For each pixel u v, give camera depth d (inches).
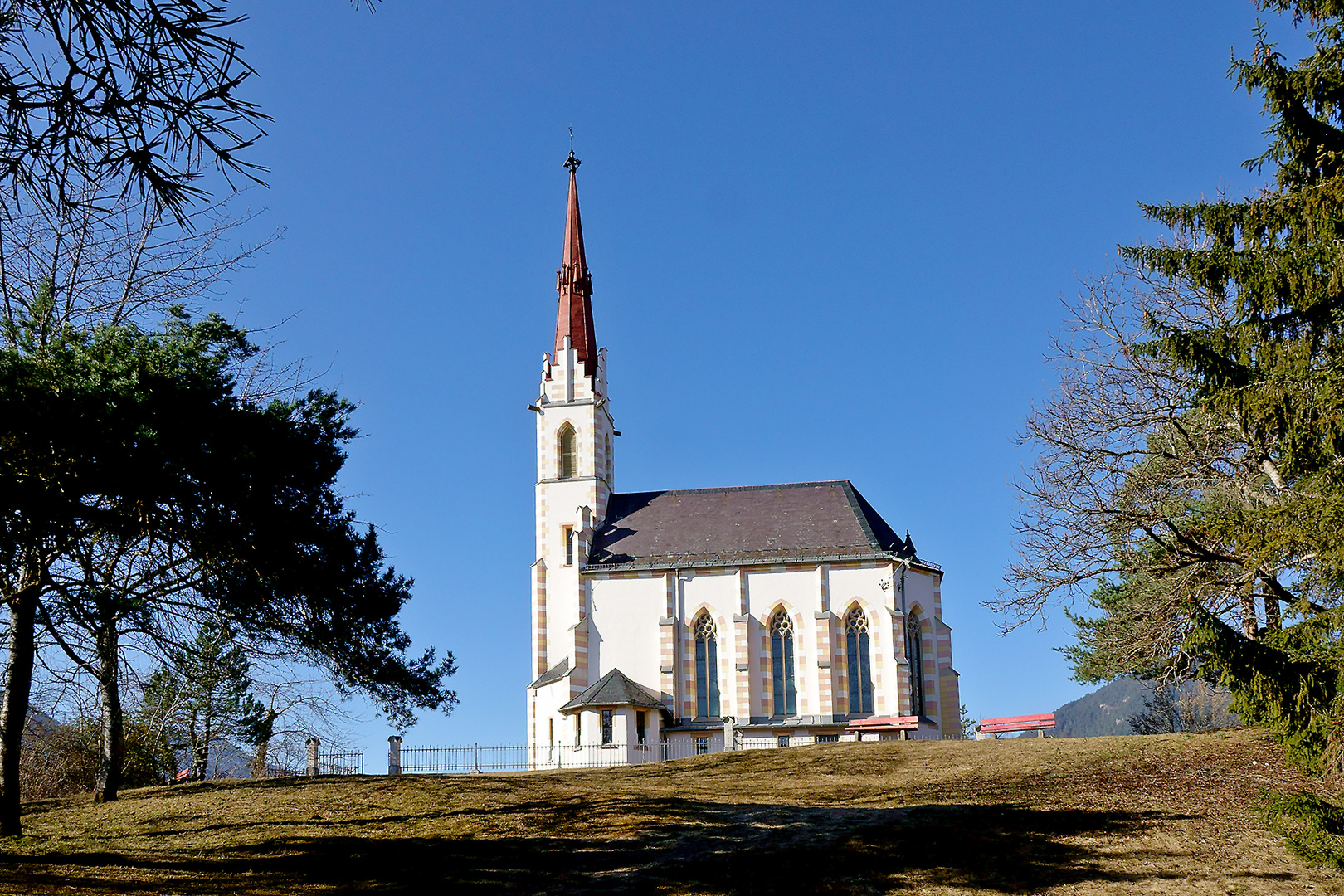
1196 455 1254.3
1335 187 779.4
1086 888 870.4
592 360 2689.5
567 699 2293.3
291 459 880.3
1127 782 1179.9
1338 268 793.6
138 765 1638.8
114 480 755.4
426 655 1059.9
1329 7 839.7
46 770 1621.6
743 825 1076.5
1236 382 916.6
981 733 1871.3
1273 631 911.7
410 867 946.7
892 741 1696.6
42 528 729.6
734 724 2201.0
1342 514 754.8
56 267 986.1
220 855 981.8
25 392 719.7
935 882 896.3
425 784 1293.1
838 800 1197.7
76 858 946.1
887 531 2464.3
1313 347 869.2
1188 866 902.4
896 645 2224.4
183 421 799.7
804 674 2255.2
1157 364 1288.1
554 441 2546.8
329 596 927.0
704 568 2333.9
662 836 1037.2
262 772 1526.8
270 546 865.5
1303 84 847.1
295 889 882.1
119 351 803.4
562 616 2423.7
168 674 1052.5
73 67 363.6
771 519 2454.5
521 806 1165.7
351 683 1003.3
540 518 2498.8
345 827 1079.6
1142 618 1328.7
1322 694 773.9
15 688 975.0
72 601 811.4
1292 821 963.3
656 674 2298.2
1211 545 1184.8
